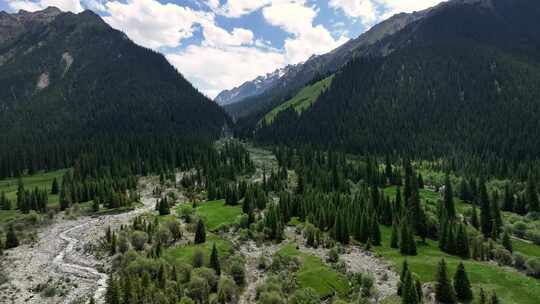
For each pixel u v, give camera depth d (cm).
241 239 10075
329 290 7144
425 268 8488
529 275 8556
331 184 16150
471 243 10162
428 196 15200
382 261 9088
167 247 9000
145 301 5841
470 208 13162
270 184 16012
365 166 18438
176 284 6475
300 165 19412
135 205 13962
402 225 9931
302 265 8269
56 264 8119
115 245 8662
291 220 12150
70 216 12450
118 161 19625
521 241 11112
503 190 15050
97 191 14850
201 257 7831
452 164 19338
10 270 7794
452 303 6781
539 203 13350
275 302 6375
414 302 6269
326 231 11331
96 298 6481
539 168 17050
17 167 19462
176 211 12700
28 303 6391
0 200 13675
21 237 10144
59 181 18100
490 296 6944
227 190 14000
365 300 6606
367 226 10725
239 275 7525
